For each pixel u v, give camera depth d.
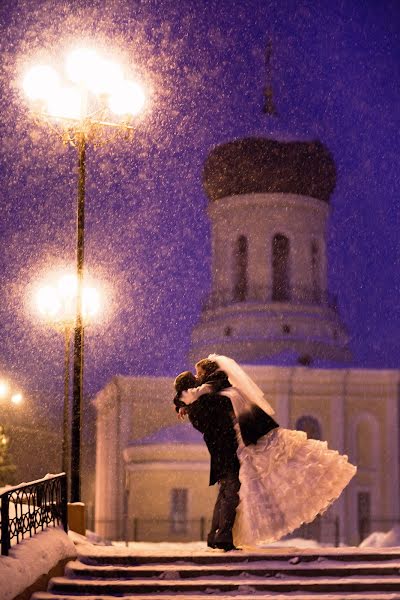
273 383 51.81
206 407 12.22
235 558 11.69
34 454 56.69
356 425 52.50
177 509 47.16
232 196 53.75
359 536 51.03
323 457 12.29
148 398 51.81
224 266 54.38
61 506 12.93
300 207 54.16
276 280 54.44
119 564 11.74
